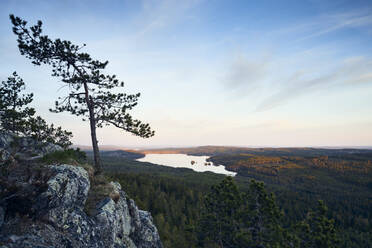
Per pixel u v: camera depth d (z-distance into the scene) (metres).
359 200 152.50
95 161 18.20
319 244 30.39
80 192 11.55
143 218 20.59
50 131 19.12
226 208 34.84
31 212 8.38
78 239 9.59
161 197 90.38
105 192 14.49
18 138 15.17
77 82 18.39
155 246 18.73
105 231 11.66
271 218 31.70
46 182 9.16
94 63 18.33
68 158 14.24
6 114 15.55
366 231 104.38
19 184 8.73
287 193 142.38
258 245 31.08
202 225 36.81
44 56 16.75
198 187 127.19
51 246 7.76
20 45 15.61
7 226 7.38
